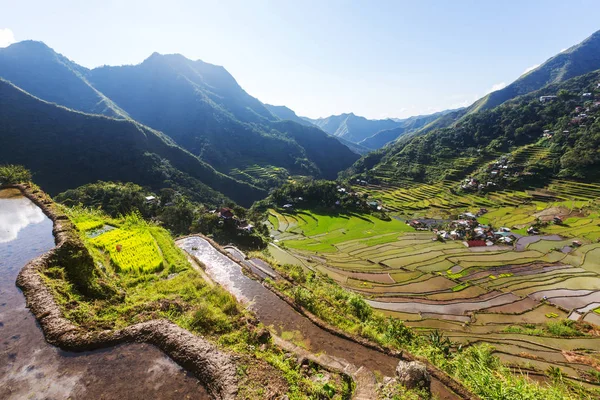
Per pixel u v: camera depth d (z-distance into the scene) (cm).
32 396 677
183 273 1617
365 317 1769
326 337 1312
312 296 1694
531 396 968
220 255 2330
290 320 1438
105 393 697
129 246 1850
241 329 1103
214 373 756
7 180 2331
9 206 1916
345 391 847
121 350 831
